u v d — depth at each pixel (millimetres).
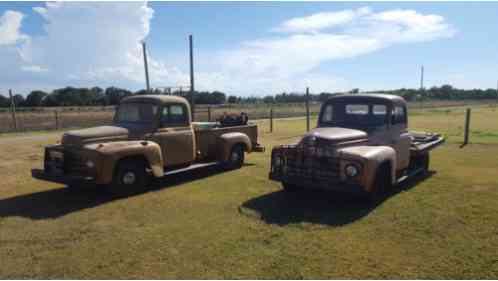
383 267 3609
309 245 4137
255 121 24703
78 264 3711
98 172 5773
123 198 6148
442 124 20844
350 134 5871
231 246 4117
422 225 4727
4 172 8367
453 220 4891
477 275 3441
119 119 7387
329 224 4812
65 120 25844
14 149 11938
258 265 3660
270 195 6332
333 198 6098
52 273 3531
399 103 6844
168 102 7184
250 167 9008
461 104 60469
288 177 5871
